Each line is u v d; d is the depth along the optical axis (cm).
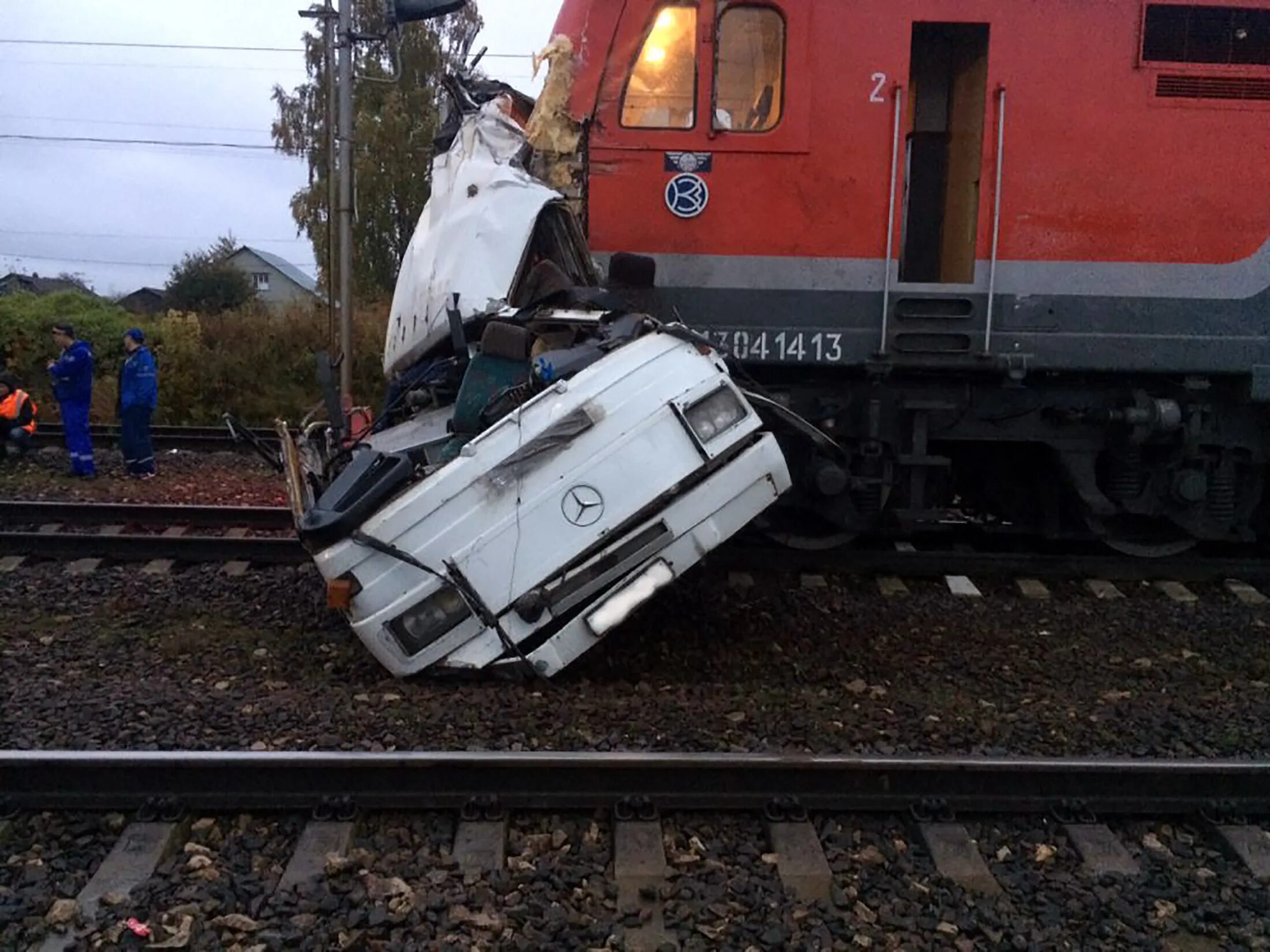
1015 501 756
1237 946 298
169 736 400
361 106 3203
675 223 629
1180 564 687
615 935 289
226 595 619
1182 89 631
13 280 3981
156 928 285
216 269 3297
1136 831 356
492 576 421
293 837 337
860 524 685
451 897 302
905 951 290
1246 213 638
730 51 624
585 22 623
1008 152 632
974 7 624
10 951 278
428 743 397
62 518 809
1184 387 659
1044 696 479
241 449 1230
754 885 315
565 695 447
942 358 639
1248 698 477
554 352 462
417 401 593
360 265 3127
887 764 358
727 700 454
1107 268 639
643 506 425
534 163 626
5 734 401
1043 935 298
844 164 625
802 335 635
